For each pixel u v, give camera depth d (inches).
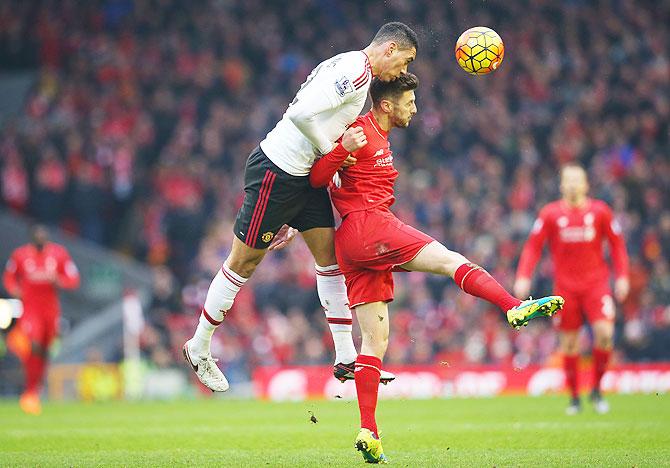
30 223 3046.3
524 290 1646.2
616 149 3567.9
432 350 2751.0
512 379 2260.1
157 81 3762.3
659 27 4210.1
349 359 1031.0
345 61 920.9
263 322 2810.0
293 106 913.5
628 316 2758.4
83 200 3144.7
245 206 967.0
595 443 1096.8
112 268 2974.9
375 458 918.4
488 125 3631.9
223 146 3442.4
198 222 3127.5
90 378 2434.8
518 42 4025.6
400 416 1577.3
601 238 1632.6
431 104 3668.8
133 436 1277.1
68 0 4094.5
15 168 3179.1
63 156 3267.7
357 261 940.0
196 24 3988.7
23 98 3934.5
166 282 2859.3
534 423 1384.1
